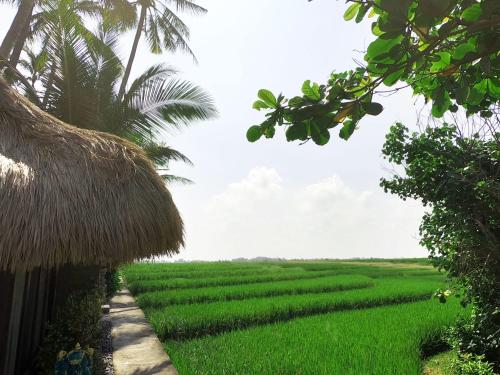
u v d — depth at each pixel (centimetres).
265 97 187
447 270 645
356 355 720
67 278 867
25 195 341
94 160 434
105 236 386
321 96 184
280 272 3105
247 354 741
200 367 669
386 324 1027
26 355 555
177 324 998
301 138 186
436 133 625
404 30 147
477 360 615
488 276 572
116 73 1057
